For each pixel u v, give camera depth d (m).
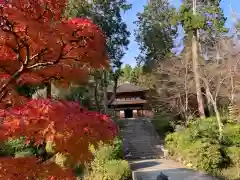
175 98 25.94
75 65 5.11
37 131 4.17
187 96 24.89
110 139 4.38
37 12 4.18
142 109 39.25
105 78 26.20
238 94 21.31
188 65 24.61
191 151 16.77
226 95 21.98
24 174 4.70
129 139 24.36
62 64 5.11
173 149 19.91
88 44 4.64
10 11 3.96
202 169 15.45
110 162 14.71
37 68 5.16
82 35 4.46
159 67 27.25
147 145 23.02
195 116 25.83
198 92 23.45
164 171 15.43
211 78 22.14
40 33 4.23
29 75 5.35
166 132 25.53
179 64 25.02
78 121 4.14
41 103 4.29
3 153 14.88
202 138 17.33
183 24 24.34
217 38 24.11
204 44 26.17
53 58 4.87
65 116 4.11
